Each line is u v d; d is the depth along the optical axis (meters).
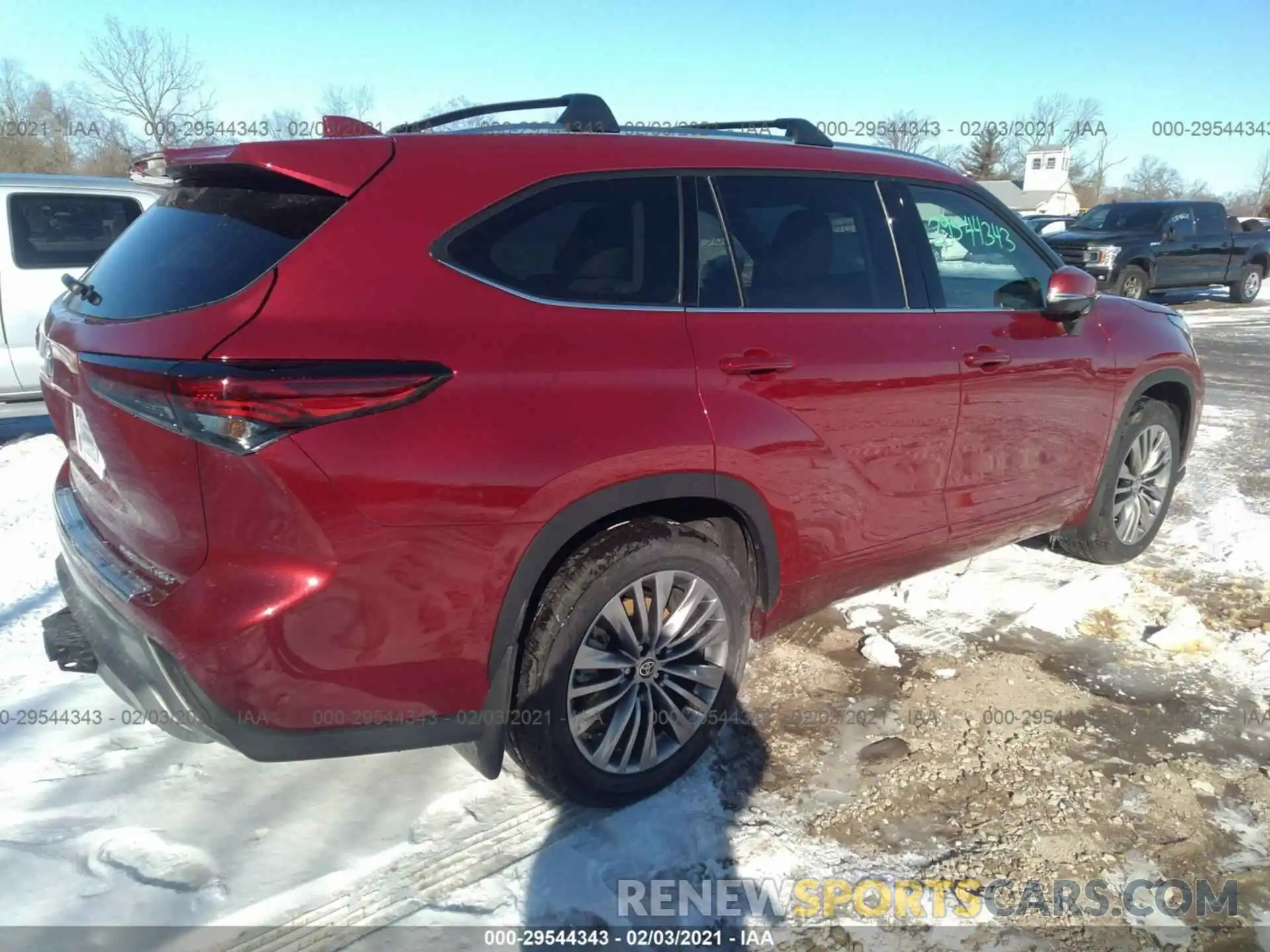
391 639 2.28
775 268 3.07
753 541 3.01
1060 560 4.85
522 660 2.59
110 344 2.30
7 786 2.87
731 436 2.78
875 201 3.41
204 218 2.56
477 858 2.63
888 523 3.36
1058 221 25.06
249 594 2.15
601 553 2.62
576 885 2.55
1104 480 4.45
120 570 2.43
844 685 3.60
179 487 2.17
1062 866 2.66
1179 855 2.71
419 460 2.24
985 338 3.60
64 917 2.38
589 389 2.52
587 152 2.74
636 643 2.76
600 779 2.77
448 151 2.53
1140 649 3.91
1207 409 8.70
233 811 2.79
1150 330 4.49
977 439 3.60
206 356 2.10
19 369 7.01
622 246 2.74
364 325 2.25
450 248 2.43
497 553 2.38
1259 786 3.02
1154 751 3.20
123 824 2.72
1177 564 4.86
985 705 3.47
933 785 3.01
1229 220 18.56
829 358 3.04
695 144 2.99
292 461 2.10
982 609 4.26
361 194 2.37
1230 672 3.73
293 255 2.26
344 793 2.89
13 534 5.00
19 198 6.91
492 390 2.36
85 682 3.52
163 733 3.19
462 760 3.09
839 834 2.79
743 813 2.87
